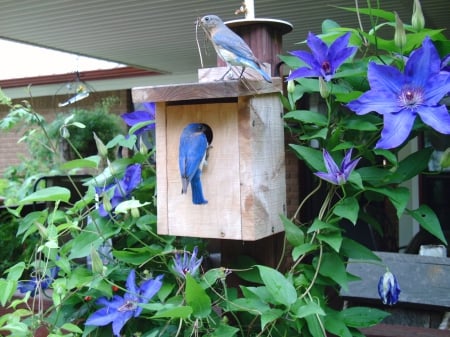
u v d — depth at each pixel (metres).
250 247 1.58
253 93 1.33
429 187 4.98
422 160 1.35
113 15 4.27
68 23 4.50
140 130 1.72
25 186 1.88
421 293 1.66
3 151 7.98
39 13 4.18
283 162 1.52
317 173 1.25
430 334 1.54
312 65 1.36
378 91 1.19
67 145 4.17
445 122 1.12
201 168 1.41
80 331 1.33
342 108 1.46
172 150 1.46
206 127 1.42
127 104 7.24
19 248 2.45
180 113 1.44
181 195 1.44
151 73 7.13
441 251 2.25
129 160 1.62
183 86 1.34
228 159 1.39
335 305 1.77
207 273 1.32
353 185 1.33
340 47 1.33
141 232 1.57
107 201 1.41
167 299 1.39
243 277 1.50
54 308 1.48
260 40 1.58
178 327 1.33
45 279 1.51
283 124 1.54
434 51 1.19
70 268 1.53
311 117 1.41
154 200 1.61
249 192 1.36
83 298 1.52
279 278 1.16
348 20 4.43
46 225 1.64
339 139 1.41
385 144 1.13
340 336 1.29
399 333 1.57
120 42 5.25
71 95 7.11
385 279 1.32
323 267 1.33
